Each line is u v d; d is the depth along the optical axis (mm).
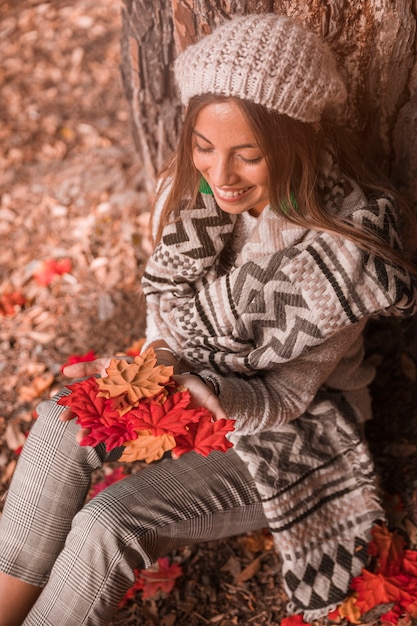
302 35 1453
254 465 1780
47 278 2830
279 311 1664
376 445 2238
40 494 1710
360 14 1767
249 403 1700
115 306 2742
